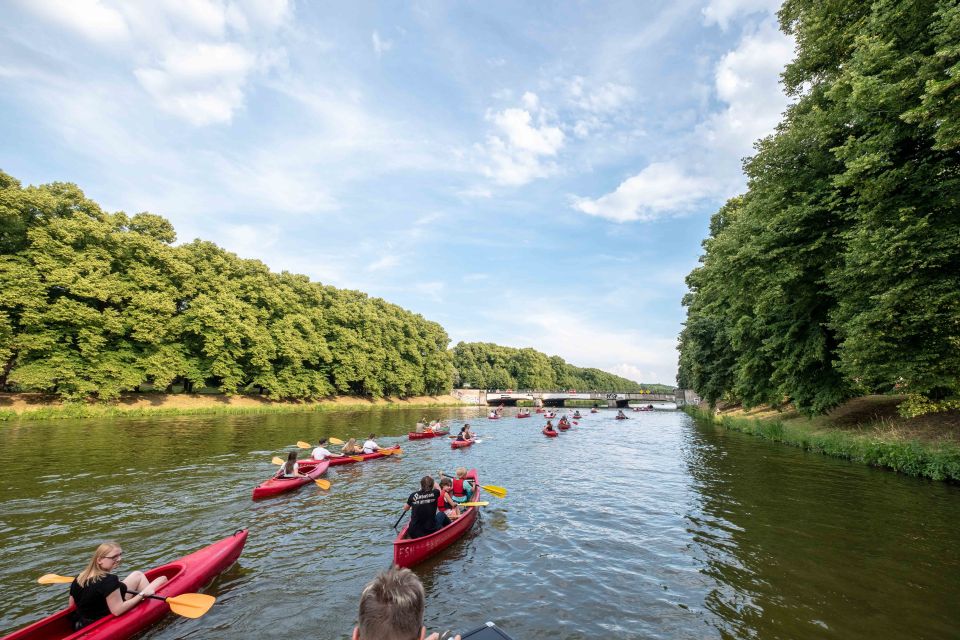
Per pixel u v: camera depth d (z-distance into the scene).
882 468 15.75
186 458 17.36
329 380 58.41
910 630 5.77
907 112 9.84
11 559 8.24
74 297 33.91
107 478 14.00
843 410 23.09
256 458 17.70
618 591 7.11
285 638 5.91
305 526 10.30
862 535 9.21
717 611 6.41
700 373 35.38
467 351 108.81
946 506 11.02
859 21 13.86
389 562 8.35
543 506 12.07
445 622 6.20
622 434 31.44
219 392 46.44
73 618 5.50
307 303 56.66
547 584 7.38
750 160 16.62
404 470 17.08
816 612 6.29
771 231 15.56
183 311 42.28
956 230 10.69
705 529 9.93
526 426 38.69
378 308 72.75
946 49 9.41
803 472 15.54
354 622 6.33
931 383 11.66
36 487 12.86
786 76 17.36
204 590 7.18
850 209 13.27
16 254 31.47
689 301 39.34
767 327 20.91
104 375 34.16
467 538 9.62
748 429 28.77
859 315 12.33
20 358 31.00
